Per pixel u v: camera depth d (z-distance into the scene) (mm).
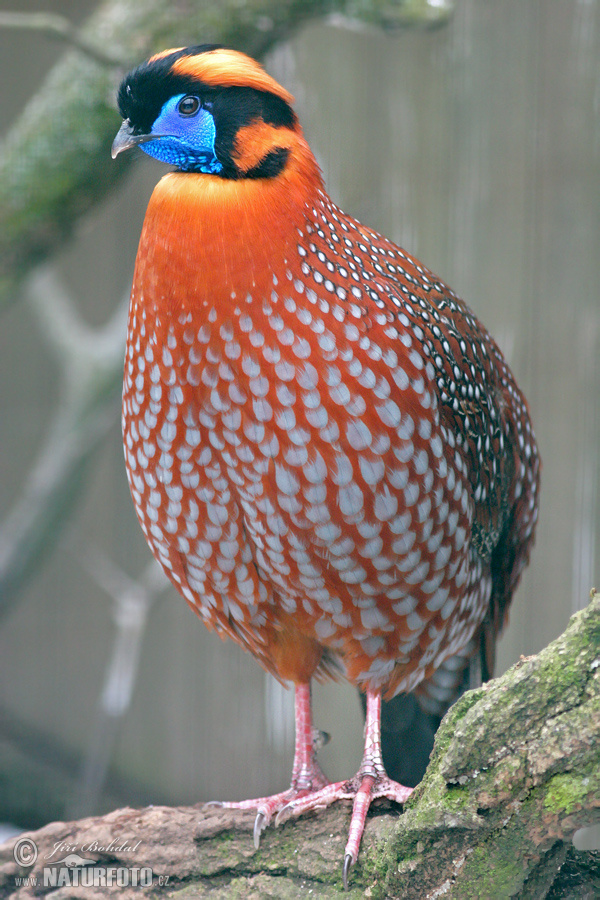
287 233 4098
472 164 8961
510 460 5230
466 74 8945
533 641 9031
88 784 10492
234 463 4230
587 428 8656
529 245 8805
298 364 4082
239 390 4109
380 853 4062
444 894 3689
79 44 7363
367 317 4223
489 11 8844
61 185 8273
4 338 13492
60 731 12469
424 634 4664
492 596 5422
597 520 8641
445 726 3621
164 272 4109
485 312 9000
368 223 9047
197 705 11320
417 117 9086
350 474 4191
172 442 4301
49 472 10688
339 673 5078
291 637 4820
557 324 8750
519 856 3523
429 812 3568
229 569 4555
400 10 7555
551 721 3344
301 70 9102
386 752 5316
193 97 4141
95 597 12523
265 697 10719
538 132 8719
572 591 8797
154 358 4219
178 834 4547
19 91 11992
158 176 11055
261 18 7676
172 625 11680
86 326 12086
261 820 4426
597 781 3297
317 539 4289
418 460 4305
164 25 7703
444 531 4488
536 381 8875
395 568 4398
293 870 4297
